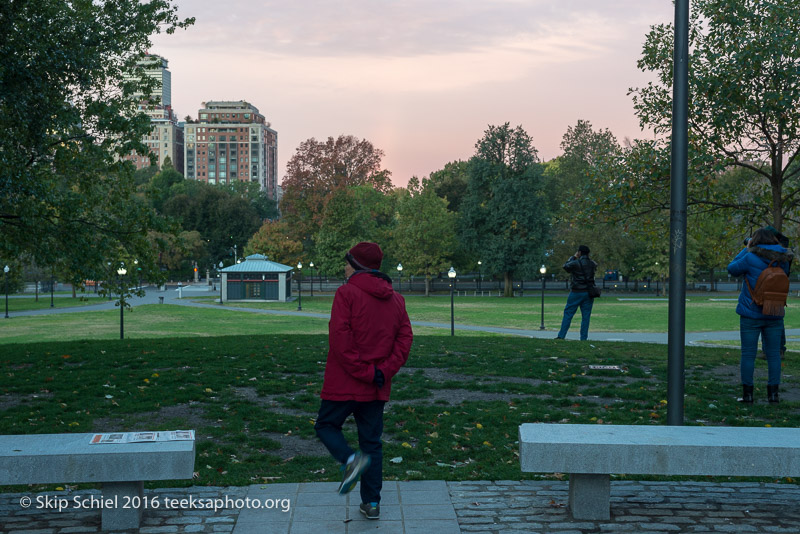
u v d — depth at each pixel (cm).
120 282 1596
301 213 8662
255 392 977
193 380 1055
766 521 449
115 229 1569
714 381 1043
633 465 439
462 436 700
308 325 4138
